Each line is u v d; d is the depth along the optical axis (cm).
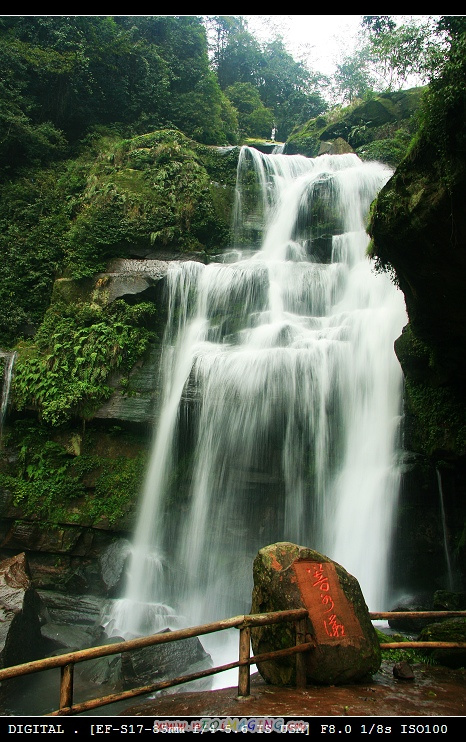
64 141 2606
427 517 1180
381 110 2958
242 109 4203
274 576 531
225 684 865
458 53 662
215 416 1411
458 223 730
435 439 1080
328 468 1313
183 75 3172
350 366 1379
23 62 2570
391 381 1322
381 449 1269
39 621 1025
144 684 835
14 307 1900
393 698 489
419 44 1583
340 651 502
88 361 1612
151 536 1432
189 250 2041
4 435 1598
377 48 1797
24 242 2064
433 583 1159
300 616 500
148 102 2970
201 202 2158
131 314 1694
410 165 785
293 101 4634
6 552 1471
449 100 650
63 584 1384
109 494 1504
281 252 2053
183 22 3291
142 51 2967
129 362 1612
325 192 2164
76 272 1833
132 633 1107
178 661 898
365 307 1658
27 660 948
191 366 1487
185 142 2486
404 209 791
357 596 538
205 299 1766
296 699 465
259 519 1330
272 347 1517
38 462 1562
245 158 2448
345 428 1336
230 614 1225
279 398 1355
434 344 1017
